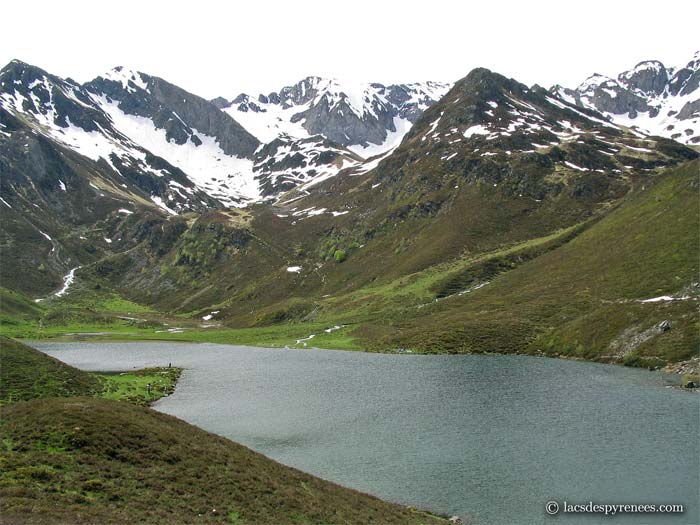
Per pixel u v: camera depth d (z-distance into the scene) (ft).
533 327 446.60
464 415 232.12
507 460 175.63
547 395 261.03
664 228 506.07
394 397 277.03
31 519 97.40
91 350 550.77
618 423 208.54
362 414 245.24
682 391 259.19
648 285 422.00
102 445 133.49
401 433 211.61
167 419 168.86
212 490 124.57
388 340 498.69
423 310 591.78
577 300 462.19
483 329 460.96
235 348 561.02
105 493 112.68
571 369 329.52
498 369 342.44
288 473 150.30
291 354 484.74
